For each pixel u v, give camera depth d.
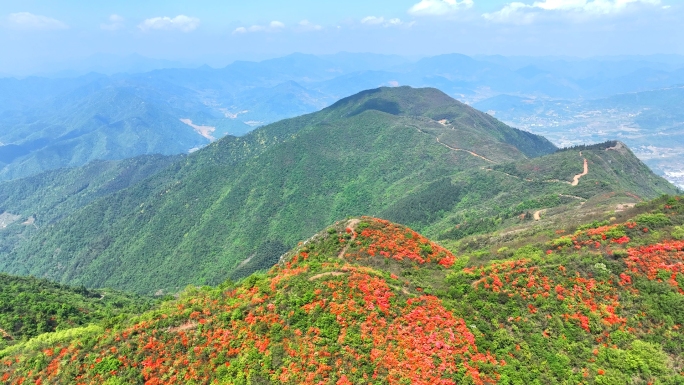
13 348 55.56
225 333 45.62
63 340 53.25
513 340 43.38
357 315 44.06
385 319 43.84
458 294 51.00
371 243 67.19
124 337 48.34
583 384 38.97
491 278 52.22
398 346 40.50
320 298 46.81
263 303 48.09
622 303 46.16
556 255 57.59
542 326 45.12
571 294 48.03
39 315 74.44
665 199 66.81
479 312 47.28
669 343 41.44
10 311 75.69
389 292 47.91
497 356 41.50
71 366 46.03
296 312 45.38
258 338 43.84
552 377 39.72
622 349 41.56
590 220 75.44
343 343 41.09
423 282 55.50
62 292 99.88
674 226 57.25
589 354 41.66
